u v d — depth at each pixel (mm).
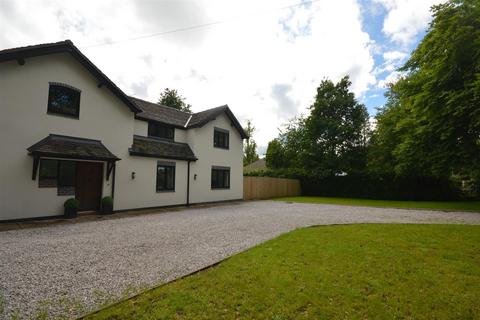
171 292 3457
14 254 5219
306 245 5914
